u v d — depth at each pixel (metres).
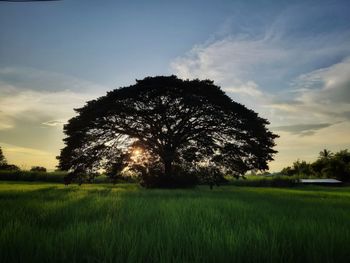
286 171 117.81
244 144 37.88
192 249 4.31
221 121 37.09
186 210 9.17
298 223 6.46
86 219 7.32
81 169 37.50
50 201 12.27
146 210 9.11
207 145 36.62
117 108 36.09
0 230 5.20
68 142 37.97
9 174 59.03
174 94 35.69
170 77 36.97
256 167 37.56
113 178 37.84
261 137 37.41
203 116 37.47
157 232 5.33
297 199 16.73
